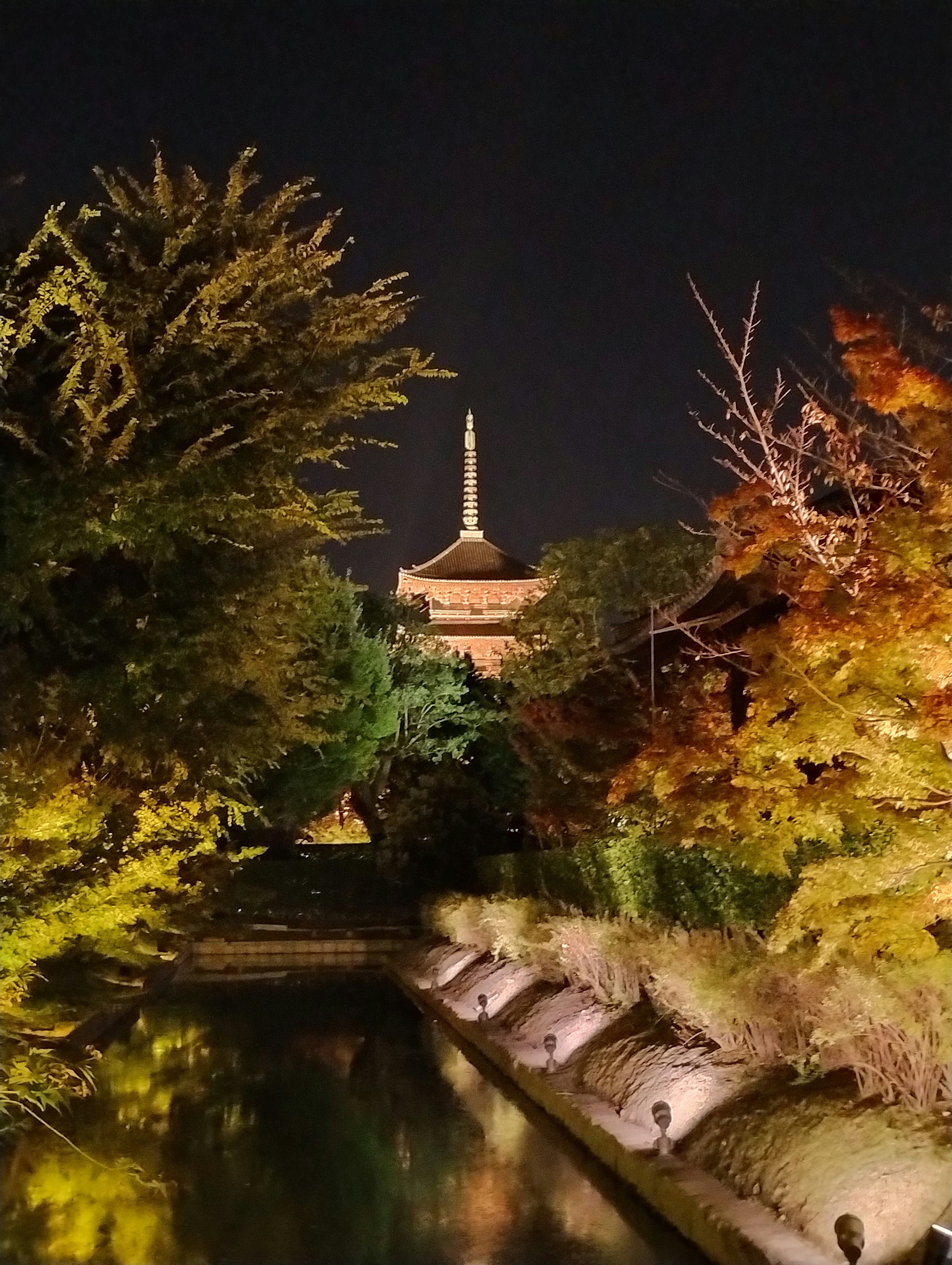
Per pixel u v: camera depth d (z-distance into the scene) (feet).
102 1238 28.81
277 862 136.87
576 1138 35.81
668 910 43.93
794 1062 28.07
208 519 40.40
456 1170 35.32
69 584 44.65
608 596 103.24
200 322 39.11
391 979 92.38
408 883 133.28
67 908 44.75
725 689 52.31
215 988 86.17
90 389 37.09
